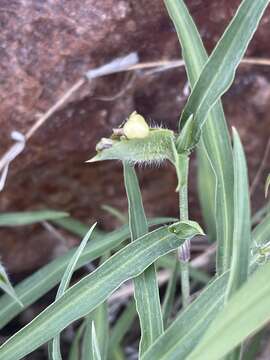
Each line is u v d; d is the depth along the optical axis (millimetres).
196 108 134
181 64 181
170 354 136
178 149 133
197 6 172
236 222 125
